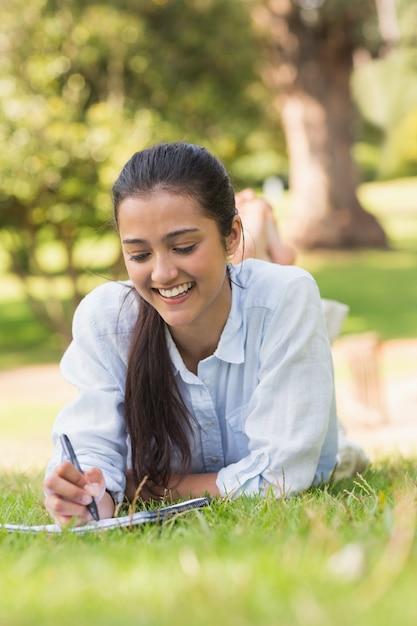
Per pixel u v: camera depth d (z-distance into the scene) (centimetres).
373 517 273
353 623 180
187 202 300
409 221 3419
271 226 464
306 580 205
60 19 1389
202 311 317
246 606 190
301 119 2534
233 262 414
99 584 213
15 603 202
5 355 1722
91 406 343
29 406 1249
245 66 1578
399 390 1175
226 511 305
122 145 1353
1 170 1348
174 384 338
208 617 185
